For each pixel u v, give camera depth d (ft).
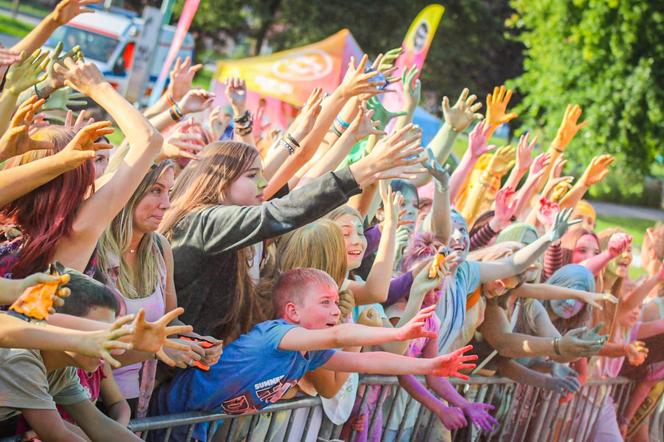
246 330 20.24
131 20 100.73
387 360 19.47
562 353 28.81
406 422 27.30
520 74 158.71
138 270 18.58
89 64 17.60
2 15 159.12
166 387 20.21
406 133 18.21
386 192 23.26
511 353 29.30
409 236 27.63
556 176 35.12
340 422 23.44
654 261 40.91
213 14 160.35
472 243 32.09
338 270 21.76
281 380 19.65
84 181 15.79
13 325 12.87
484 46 154.81
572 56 98.43
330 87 71.97
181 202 19.71
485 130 32.22
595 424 36.47
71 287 14.64
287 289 20.52
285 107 74.33
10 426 15.03
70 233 15.85
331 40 74.08
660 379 38.86
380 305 24.66
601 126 96.58
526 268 28.30
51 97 20.53
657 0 93.50
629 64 95.71
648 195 156.35
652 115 95.25
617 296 36.14
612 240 32.96
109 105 17.29
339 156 23.77
